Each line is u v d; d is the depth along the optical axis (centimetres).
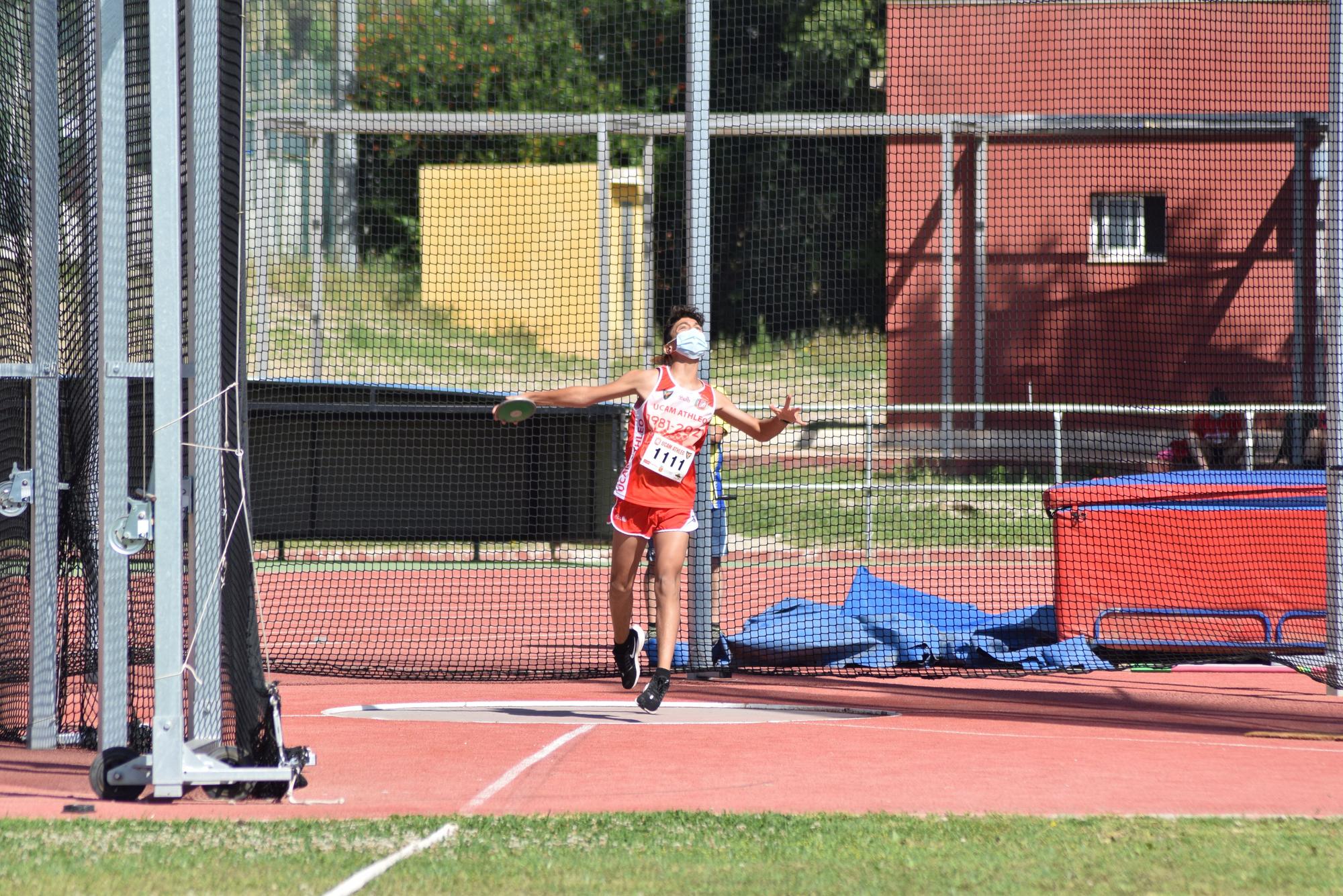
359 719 2600
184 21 1966
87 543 2330
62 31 2269
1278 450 6888
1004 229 7194
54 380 2214
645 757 2172
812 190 8806
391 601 4934
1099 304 7181
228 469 1997
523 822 1662
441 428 6316
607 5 8550
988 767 2114
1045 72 7075
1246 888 1376
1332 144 3083
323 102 7044
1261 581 3603
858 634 3522
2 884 1359
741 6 8900
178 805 1814
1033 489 5922
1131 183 7125
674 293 8031
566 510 6334
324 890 1341
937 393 7188
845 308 8625
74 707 2403
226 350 1983
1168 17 7012
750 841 1564
